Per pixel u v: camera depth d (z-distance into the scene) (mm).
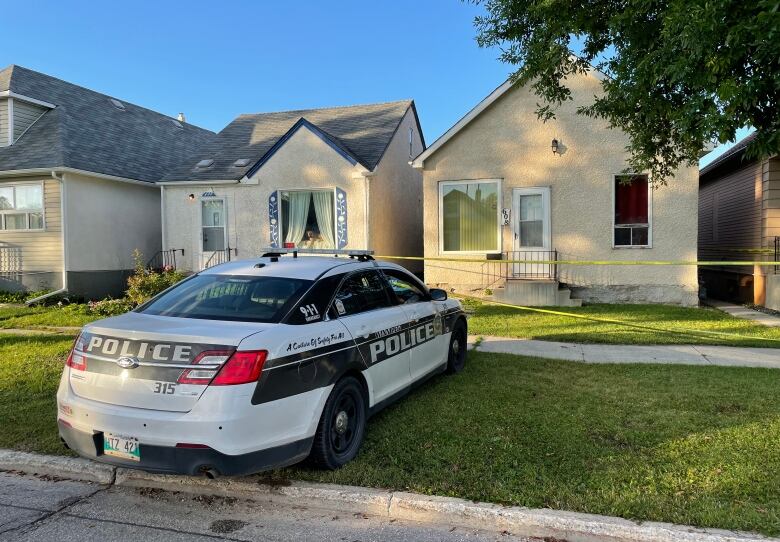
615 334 8766
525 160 12758
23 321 10844
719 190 15883
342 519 3430
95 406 3443
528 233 12852
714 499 3344
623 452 4066
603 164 12305
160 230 17172
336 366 3922
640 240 12258
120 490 3867
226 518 3451
